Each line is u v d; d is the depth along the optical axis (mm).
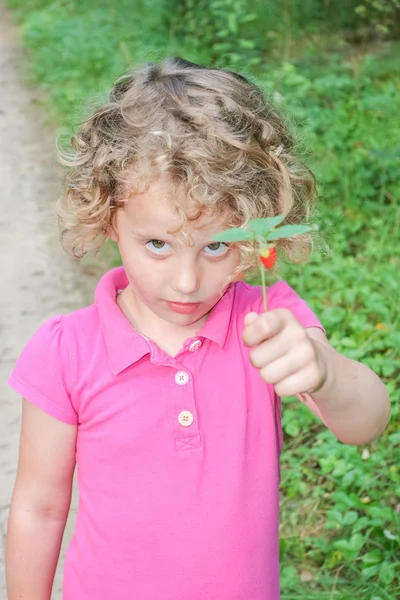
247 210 904
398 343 2064
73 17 5574
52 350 972
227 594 954
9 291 2654
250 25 4672
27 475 994
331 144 3041
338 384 885
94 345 974
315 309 2285
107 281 1020
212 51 4500
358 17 4656
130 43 4734
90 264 2801
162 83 969
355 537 1539
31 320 2494
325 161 3035
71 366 965
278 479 1007
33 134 4051
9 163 3725
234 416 960
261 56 4445
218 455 949
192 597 950
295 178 1012
